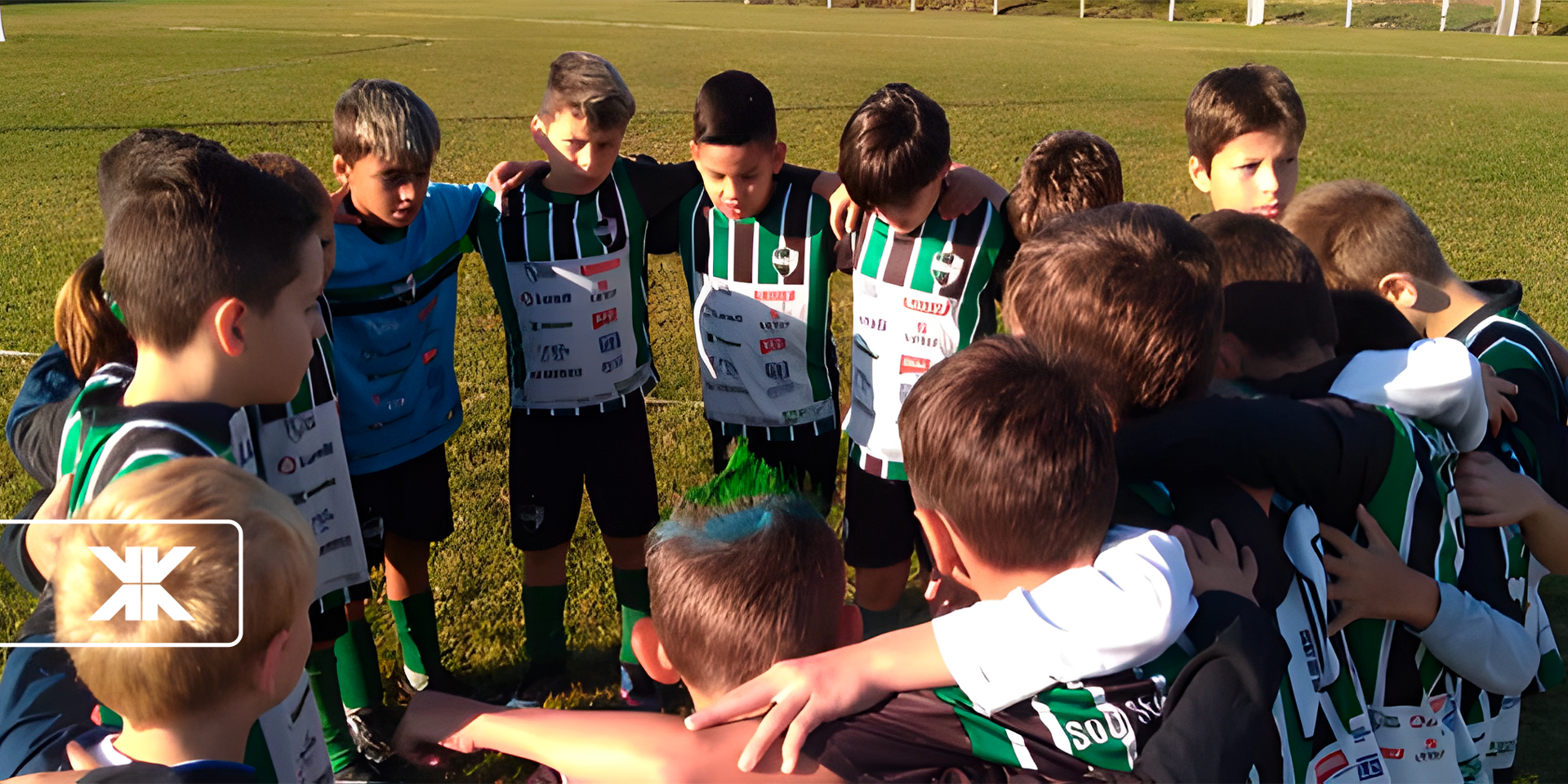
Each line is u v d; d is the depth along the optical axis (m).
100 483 1.38
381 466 2.77
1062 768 1.25
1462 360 1.59
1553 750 2.79
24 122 13.56
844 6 43.88
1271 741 1.38
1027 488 1.23
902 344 2.94
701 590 1.31
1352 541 1.55
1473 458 1.78
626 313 3.04
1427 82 19.12
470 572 3.64
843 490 4.16
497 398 5.03
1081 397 1.28
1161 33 30.97
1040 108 15.66
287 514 1.31
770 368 3.16
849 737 1.22
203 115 14.51
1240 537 1.41
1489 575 1.70
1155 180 10.68
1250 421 1.44
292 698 1.64
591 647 3.32
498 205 2.89
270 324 1.51
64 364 1.98
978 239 2.84
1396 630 1.63
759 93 2.78
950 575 1.52
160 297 1.43
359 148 2.48
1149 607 1.23
